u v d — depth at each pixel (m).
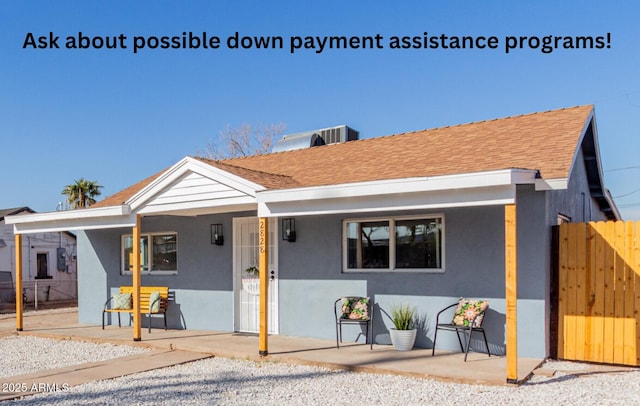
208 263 12.19
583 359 8.19
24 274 26.22
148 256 13.24
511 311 6.79
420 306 9.40
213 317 12.05
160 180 10.55
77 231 14.72
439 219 9.35
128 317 13.49
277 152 15.14
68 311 19.95
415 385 7.02
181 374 8.04
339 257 10.32
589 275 8.23
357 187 8.09
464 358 8.28
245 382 7.41
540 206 8.34
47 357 9.81
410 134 12.66
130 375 8.05
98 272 14.23
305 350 9.20
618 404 6.02
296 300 10.85
